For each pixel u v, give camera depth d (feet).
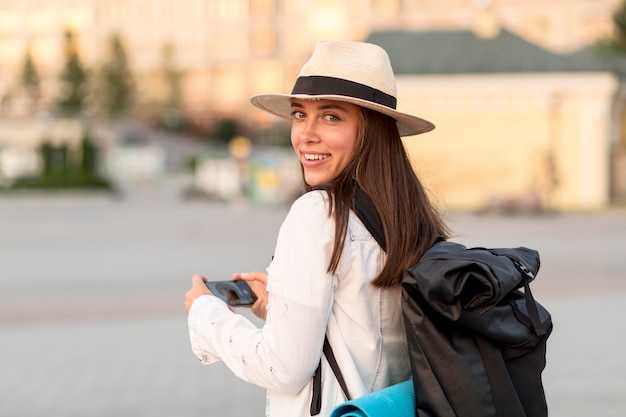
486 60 106.42
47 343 26.76
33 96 250.37
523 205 91.04
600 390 19.54
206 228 80.74
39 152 184.24
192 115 283.79
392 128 6.70
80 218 96.58
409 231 6.38
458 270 5.71
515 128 103.91
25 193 128.98
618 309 31.50
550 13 207.00
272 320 6.11
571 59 105.09
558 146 103.40
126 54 236.84
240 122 279.90
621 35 113.09
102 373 22.54
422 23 218.59
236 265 49.37
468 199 104.78
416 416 6.00
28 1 299.38
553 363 22.50
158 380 21.72
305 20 273.75
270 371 6.08
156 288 39.75
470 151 104.73
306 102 6.63
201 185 139.85
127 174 192.34
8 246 63.16
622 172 112.47
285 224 6.26
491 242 59.62
